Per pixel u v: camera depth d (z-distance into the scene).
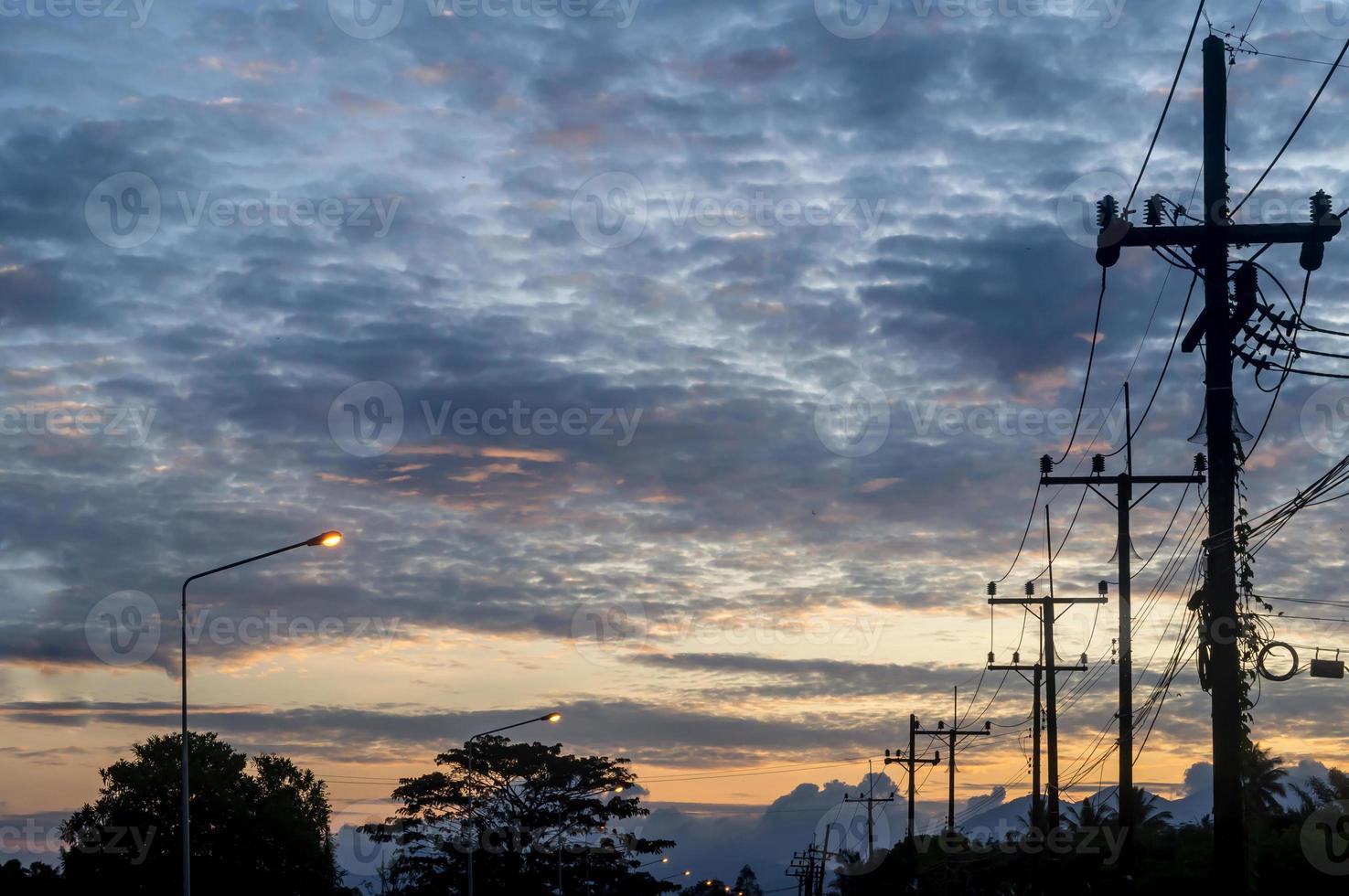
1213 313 19.58
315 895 68.25
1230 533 19.30
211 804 65.62
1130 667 31.73
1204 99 20.20
